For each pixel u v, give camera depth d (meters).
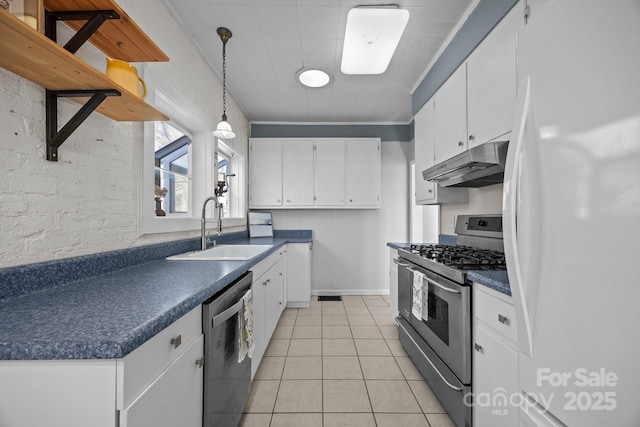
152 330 0.65
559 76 0.63
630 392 0.49
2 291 0.80
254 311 1.70
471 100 1.74
